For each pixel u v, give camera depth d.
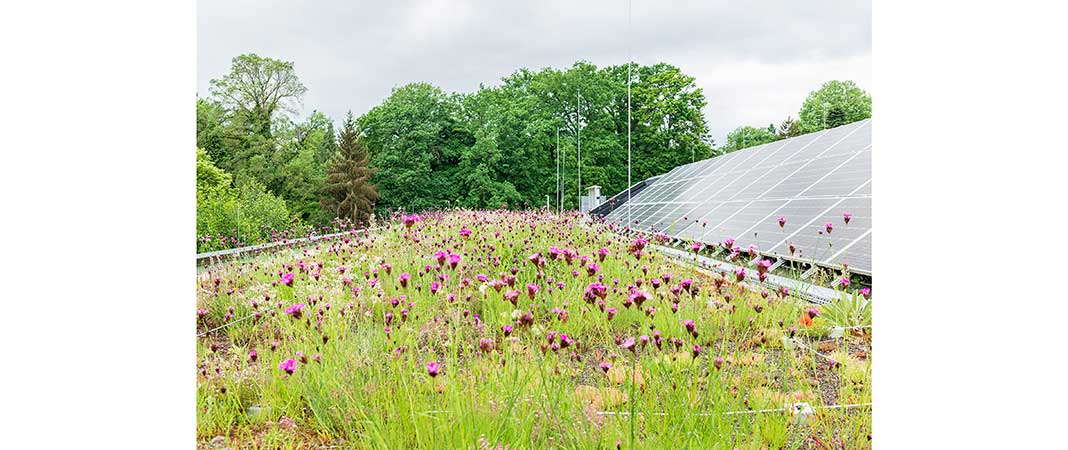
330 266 5.24
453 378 3.50
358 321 4.27
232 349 4.31
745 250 5.72
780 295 4.42
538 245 6.00
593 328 4.34
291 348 4.20
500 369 3.58
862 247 5.27
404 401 3.53
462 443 3.26
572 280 5.11
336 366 3.91
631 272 5.09
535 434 3.45
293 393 3.92
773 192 6.88
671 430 3.36
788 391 3.89
